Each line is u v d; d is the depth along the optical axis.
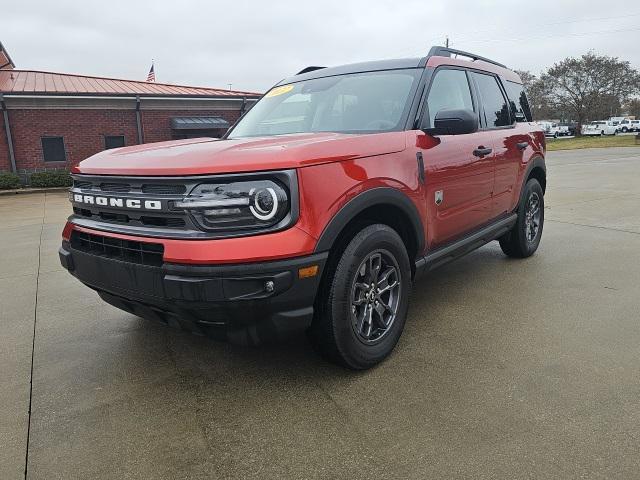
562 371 2.88
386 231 2.94
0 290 4.86
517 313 3.80
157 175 2.48
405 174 3.04
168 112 19.94
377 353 2.96
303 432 2.38
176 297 2.38
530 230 5.36
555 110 56.09
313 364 3.07
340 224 2.58
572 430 2.32
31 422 2.54
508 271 4.91
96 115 18.72
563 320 3.63
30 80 20.53
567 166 18.67
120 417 2.56
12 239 7.73
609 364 2.95
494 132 4.29
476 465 2.10
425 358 3.10
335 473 2.09
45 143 18.05
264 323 2.47
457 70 4.03
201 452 2.26
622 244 5.91
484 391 2.68
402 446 2.25
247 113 4.28
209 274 2.32
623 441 2.23
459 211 3.72
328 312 2.69
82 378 2.99
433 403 2.58
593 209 8.52
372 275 2.93
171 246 2.39
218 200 2.34
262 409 2.59
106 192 2.73
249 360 3.16
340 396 2.69
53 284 5.06
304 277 2.45
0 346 3.50
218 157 2.47
